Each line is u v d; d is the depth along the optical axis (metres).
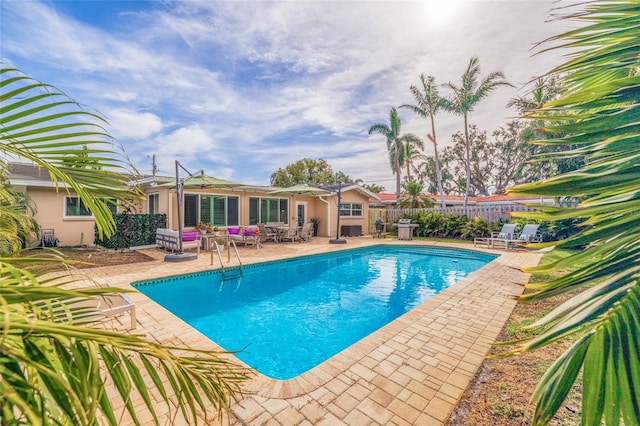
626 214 0.79
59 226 10.48
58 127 1.49
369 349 3.28
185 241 9.76
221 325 4.97
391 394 2.49
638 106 0.83
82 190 1.76
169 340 3.53
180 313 5.46
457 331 3.77
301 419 2.19
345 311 5.66
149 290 6.37
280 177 31.16
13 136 1.42
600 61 0.97
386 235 17.00
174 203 11.58
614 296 0.75
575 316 0.75
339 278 8.18
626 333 0.71
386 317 5.39
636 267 0.76
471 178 29.91
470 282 6.29
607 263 0.79
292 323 5.09
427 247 12.52
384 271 9.05
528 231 11.30
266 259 9.16
